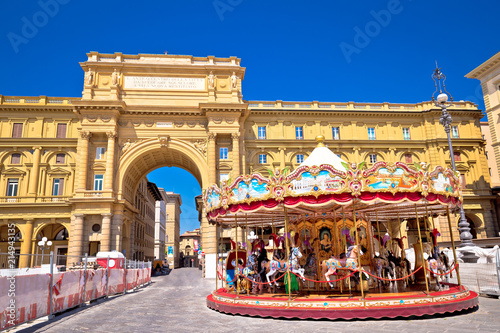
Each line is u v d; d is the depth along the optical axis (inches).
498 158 1670.8
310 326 487.2
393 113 2066.9
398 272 792.3
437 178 599.2
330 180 557.6
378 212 832.9
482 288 753.6
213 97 1851.6
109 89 1811.0
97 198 1649.9
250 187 613.9
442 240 1913.1
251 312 571.2
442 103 1054.4
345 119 2063.2
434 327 462.0
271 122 2014.0
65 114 1913.1
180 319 574.6
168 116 1833.2
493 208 2014.0
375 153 2042.3
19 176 1840.6
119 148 1780.3
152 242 3319.4
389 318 524.7
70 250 1631.4
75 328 507.5
